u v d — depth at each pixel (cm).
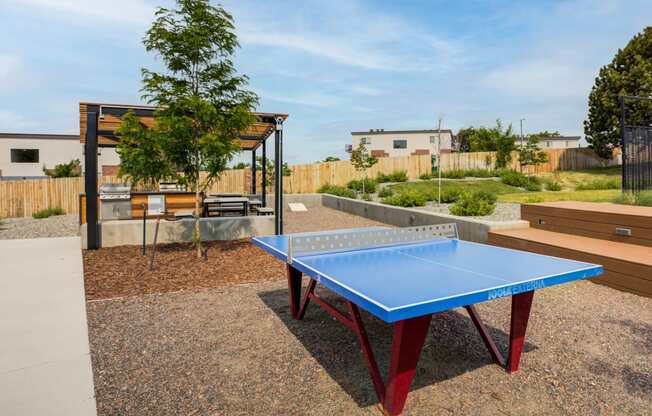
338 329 331
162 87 601
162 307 393
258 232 834
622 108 861
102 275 523
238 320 355
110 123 839
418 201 1282
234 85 649
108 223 733
